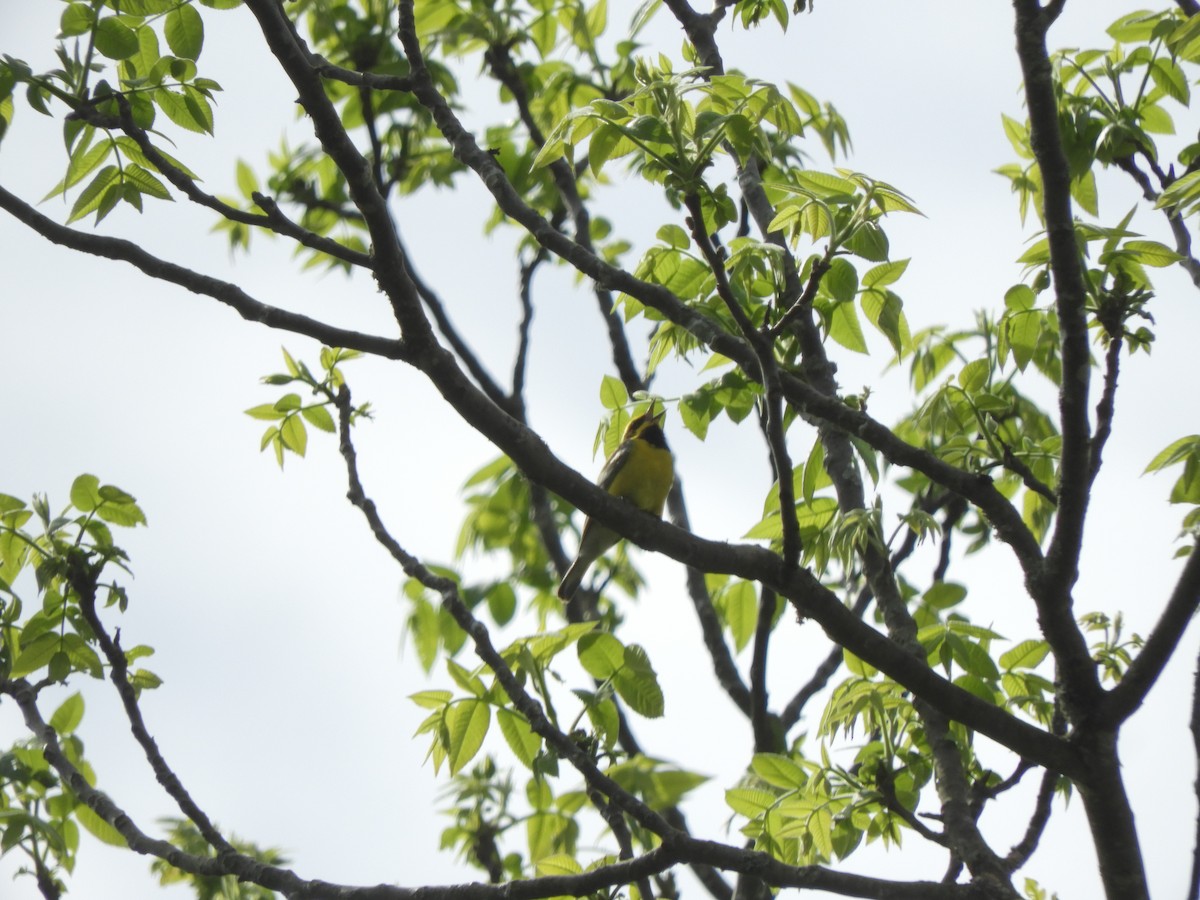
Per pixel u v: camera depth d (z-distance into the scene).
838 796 10.01
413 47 10.41
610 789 9.12
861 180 8.38
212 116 9.00
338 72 10.39
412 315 8.62
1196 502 10.05
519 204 10.48
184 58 9.09
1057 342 11.36
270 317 8.79
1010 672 10.95
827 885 8.70
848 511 10.93
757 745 12.36
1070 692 9.16
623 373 15.84
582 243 16.31
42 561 10.69
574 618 16.53
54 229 8.85
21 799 12.30
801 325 11.18
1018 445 12.25
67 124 8.64
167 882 13.09
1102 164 11.02
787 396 9.77
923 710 10.27
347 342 8.77
